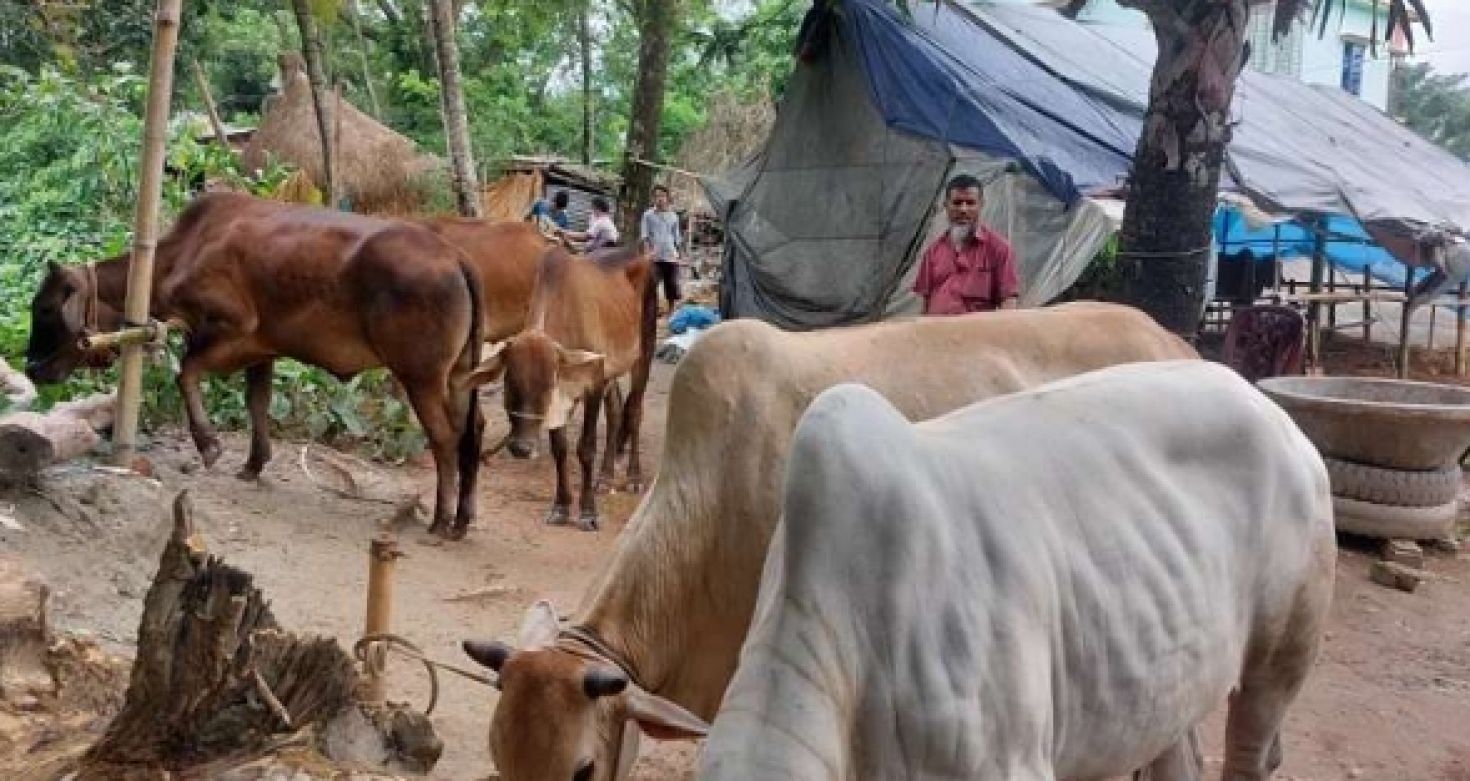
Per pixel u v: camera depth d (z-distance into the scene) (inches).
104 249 398.9
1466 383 652.7
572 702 114.9
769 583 102.4
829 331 164.6
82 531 211.3
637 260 339.3
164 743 139.6
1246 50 310.7
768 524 147.2
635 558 141.6
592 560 282.8
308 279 276.4
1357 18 1051.9
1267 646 130.4
